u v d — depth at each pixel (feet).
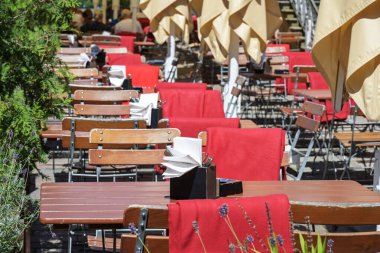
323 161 96.22
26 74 63.41
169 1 127.54
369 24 48.11
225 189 43.27
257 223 32.58
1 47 62.75
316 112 77.56
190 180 41.65
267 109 124.47
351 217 34.53
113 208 40.16
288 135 101.19
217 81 167.63
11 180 49.67
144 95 74.18
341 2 48.80
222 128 54.08
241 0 89.66
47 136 67.15
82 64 113.39
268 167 53.42
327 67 53.01
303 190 45.39
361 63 47.88
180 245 32.04
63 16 66.95
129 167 67.56
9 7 63.00
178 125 64.23
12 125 58.75
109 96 80.79
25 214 49.29
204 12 94.48
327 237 33.47
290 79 122.93
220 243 32.24
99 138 55.16
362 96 49.52
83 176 65.62
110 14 237.86
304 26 195.72
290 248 32.63
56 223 37.83
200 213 32.17
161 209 32.68
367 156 100.58
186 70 179.32
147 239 32.73
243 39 90.33
